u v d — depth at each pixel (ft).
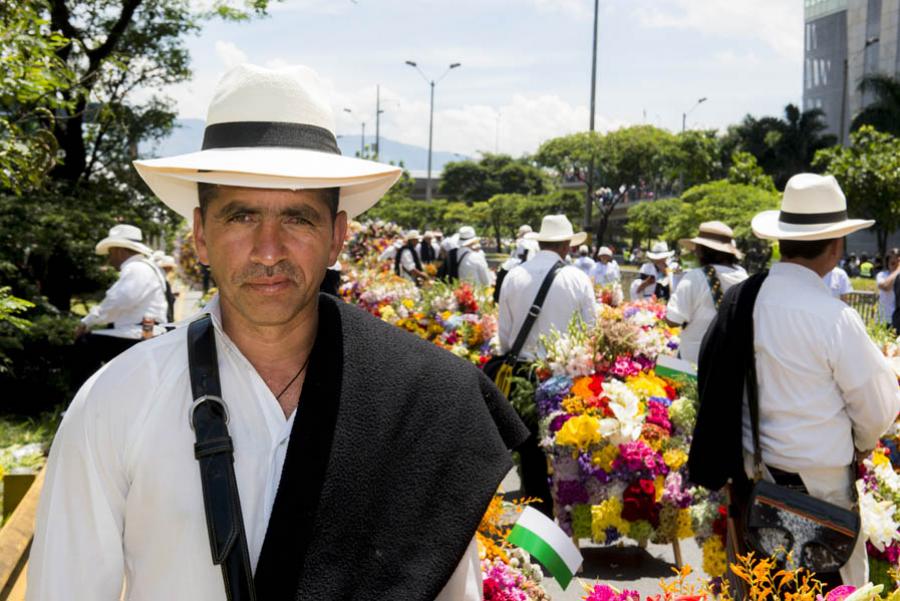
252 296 5.67
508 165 313.94
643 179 138.21
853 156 111.14
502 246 224.33
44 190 32.09
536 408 18.22
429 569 5.32
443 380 5.85
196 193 6.57
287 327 5.80
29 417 28.43
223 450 5.41
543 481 18.22
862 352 10.80
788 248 11.73
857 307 50.62
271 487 5.52
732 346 11.49
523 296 20.15
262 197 5.72
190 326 5.88
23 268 33.68
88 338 27.43
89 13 37.19
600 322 18.54
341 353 5.75
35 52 15.33
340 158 5.94
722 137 199.82
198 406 5.52
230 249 5.72
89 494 5.49
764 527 10.70
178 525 5.40
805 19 289.94
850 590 7.40
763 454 11.34
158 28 39.45
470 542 5.69
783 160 193.06
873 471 12.76
